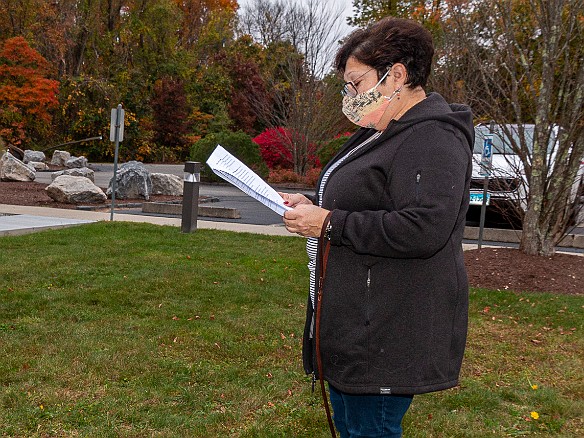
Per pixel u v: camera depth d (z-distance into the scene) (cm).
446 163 187
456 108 211
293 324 539
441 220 182
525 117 888
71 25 4272
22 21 4050
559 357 486
